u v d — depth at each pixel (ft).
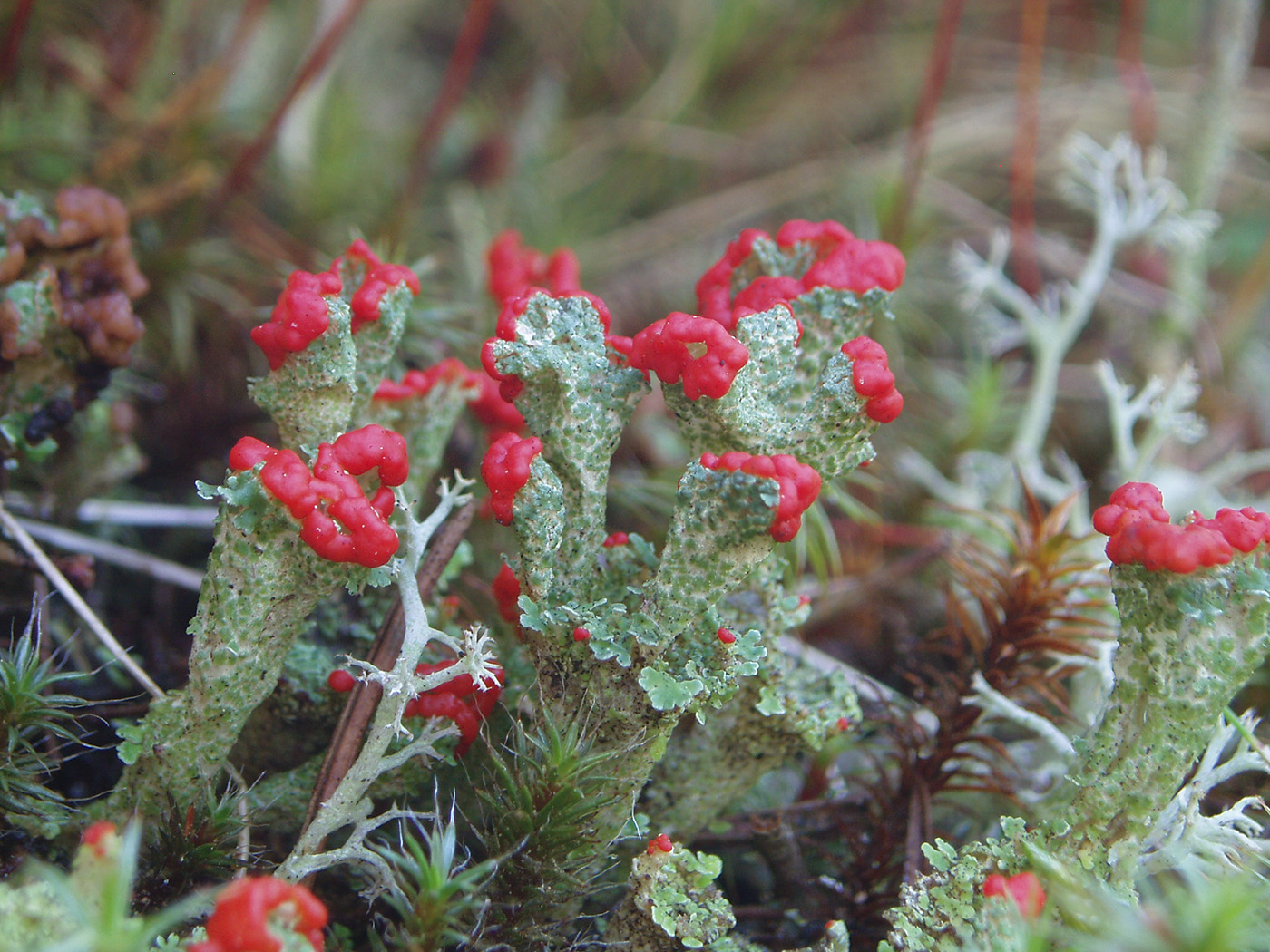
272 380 0.41
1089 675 0.49
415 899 0.39
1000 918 0.38
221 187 0.66
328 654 0.45
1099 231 0.62
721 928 0.40
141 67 0.72
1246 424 0.74
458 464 0.55
